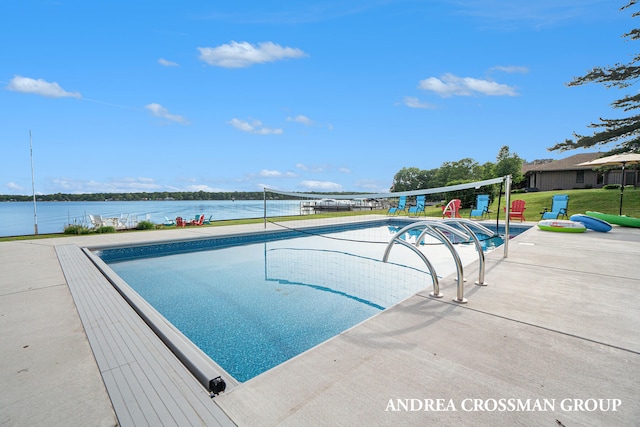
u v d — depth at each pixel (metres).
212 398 1.64
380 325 2.49
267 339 3.11
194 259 7.01
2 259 5.70
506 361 1.94
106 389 1.76
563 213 11.28
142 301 3.39
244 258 7.12
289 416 1.47
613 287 3.46
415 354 2.03
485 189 16.92
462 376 1.78
